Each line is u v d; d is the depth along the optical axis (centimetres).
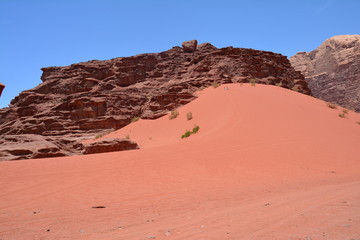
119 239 647
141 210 1012
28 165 1986
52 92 9675
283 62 9012
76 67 10131
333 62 19150
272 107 4341
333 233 559
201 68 7925
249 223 705
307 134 3067
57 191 1373
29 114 8638
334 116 4619
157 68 9494
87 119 7075
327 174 1869
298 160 2234
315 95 19025
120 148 3256
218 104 5075
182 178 1684
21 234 748
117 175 1727
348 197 945
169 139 4422
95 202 1170
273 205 923
